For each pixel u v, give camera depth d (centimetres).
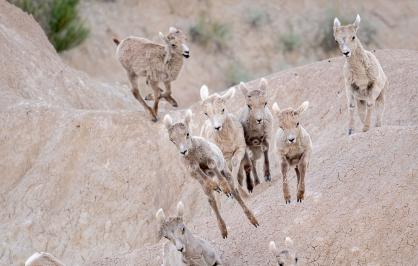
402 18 6238
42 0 5422
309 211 2347
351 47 2375
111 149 3231
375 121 2716
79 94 3988
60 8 5375
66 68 4119
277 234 2356
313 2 6244
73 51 5488
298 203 2389
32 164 3353
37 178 3272
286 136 2162
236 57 5834
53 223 3155
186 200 3050
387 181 2280
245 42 5925
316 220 2319
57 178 3247
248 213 2317
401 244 2144
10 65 3781
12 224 3195
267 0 6206
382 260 2148
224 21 5984
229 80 5681
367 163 2370
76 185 3209
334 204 2322
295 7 6206
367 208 2248
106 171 3195
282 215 2400
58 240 3119
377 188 2280
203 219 2672
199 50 5822
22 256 3116
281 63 5884
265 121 2548
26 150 3378
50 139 3366
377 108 2562
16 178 3341
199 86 5578
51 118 3422
